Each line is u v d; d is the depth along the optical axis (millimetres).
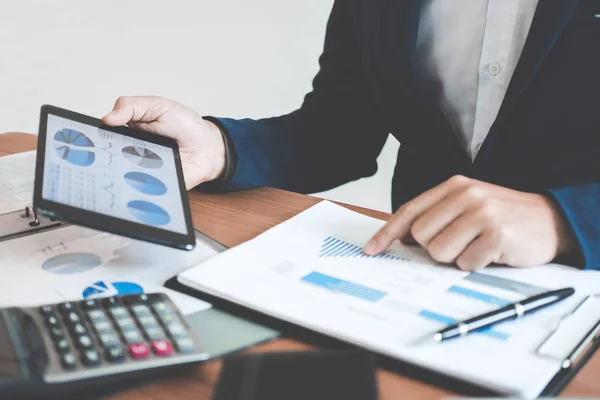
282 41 1856
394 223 546
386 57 823
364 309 442
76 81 1778
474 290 479
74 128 559
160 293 444
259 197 699
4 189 666
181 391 369
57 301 449
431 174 886
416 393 372
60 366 351
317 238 568
